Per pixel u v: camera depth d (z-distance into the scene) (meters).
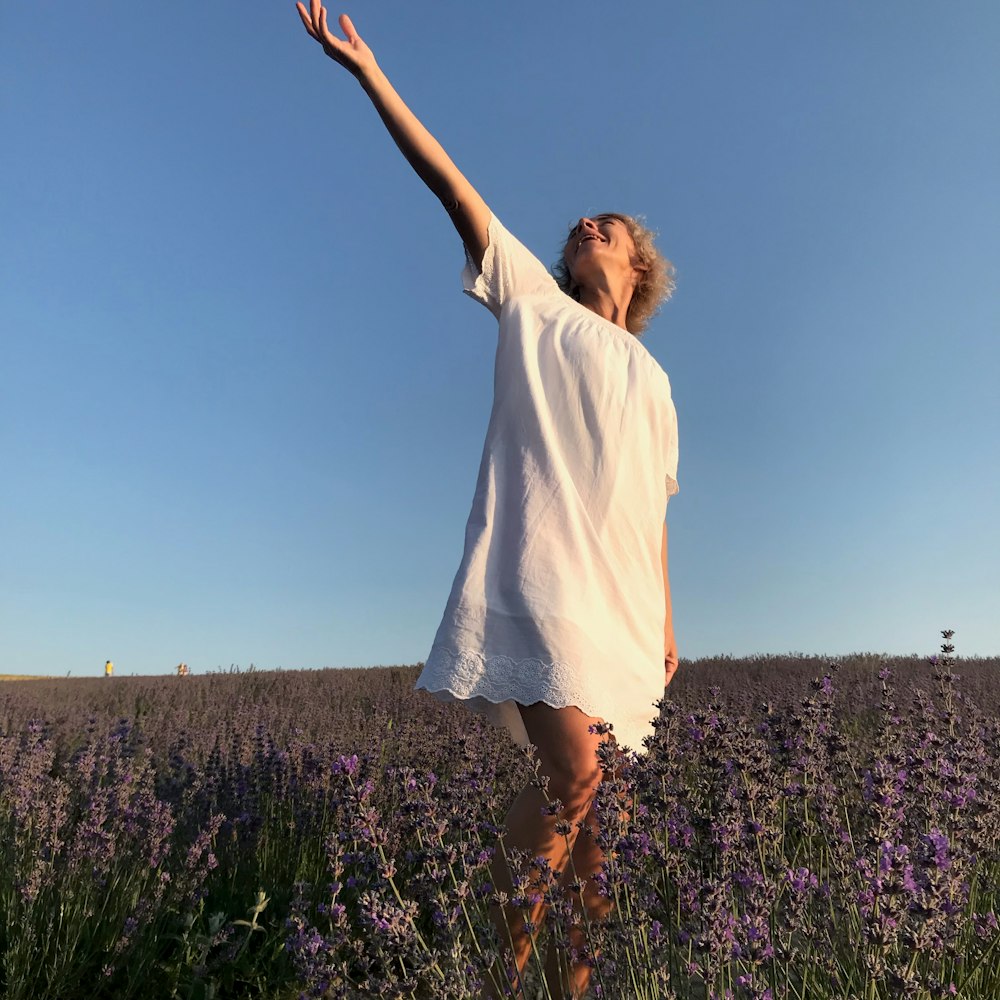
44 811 3.87
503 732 4.86
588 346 2.56
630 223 3.14
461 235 2.61
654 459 2.61
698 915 1.87
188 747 6.52
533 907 2.15
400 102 2.36
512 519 2.37
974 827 2.34
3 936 3.25
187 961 3.14
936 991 1.76
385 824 3.72
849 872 2.19
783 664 14.12
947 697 3.21
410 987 1.79
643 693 2.41
